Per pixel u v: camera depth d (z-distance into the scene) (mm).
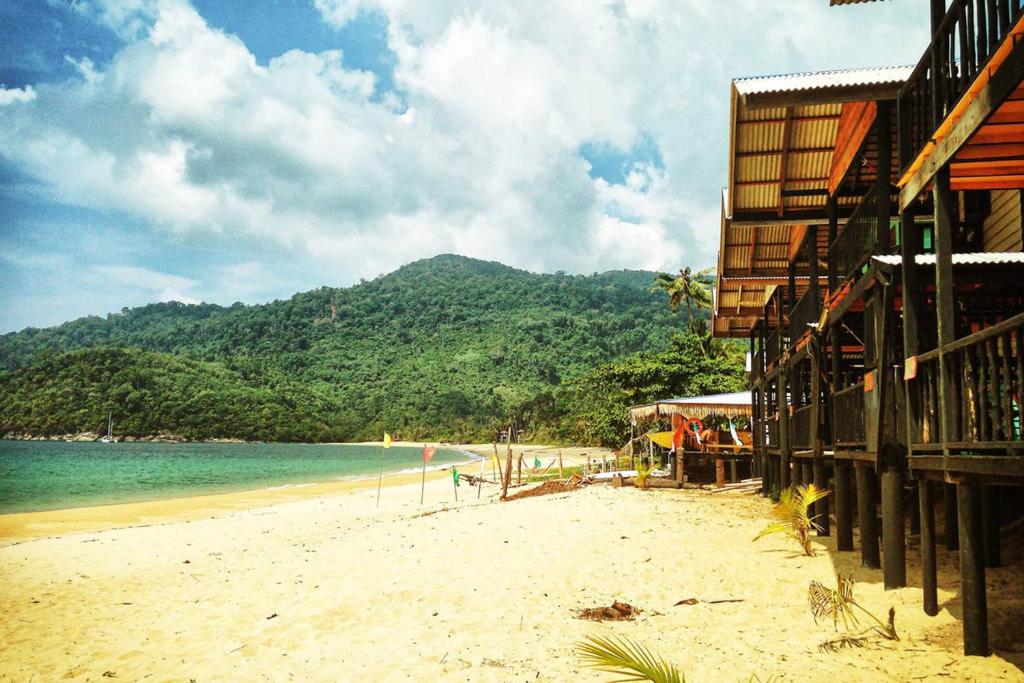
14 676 7020
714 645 6684
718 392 38500
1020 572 8273
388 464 65125
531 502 17891
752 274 17453
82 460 69250
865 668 5750
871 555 9328
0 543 17625
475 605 8633
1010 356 5062
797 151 11844
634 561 10391
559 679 5996
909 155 7195
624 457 30453
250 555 13680
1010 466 4953
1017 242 10078
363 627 8070
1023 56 4652
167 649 7742
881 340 7867
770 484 17828
